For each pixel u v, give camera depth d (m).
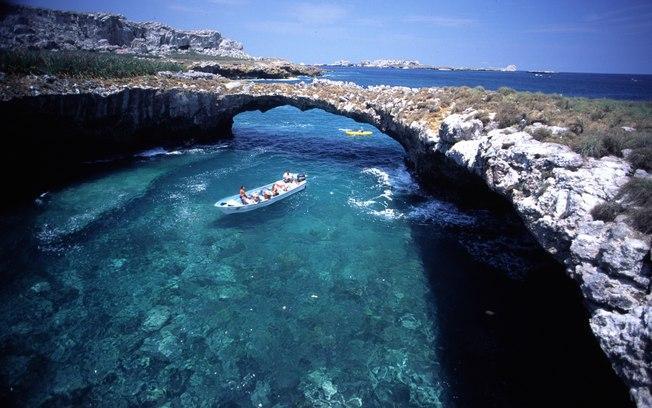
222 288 19.77
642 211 11.13
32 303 18.12
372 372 14.73
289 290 19.72
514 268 21.77
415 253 23.39
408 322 17.48
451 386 14.11
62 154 35.88
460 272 21.41
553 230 13.89
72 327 16.75
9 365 14.70
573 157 15.14
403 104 35.91
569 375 14.52
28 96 31.42
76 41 121.62
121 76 42.97
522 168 17.06
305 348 15.91
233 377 14.44
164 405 13.28
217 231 25.56
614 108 24.73
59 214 26.78
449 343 16.20
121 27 142.50
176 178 34.81
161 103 41.19
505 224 27.20
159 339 16.20
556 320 17.61
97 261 21.61
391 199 31.62
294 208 29.47
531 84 161.50
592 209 12.74
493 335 16.66
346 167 40.09
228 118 48.56
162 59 106.62
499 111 23.95
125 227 25.48
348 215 28.50
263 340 16.30
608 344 10.00
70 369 14.62
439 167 29.69
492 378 14.45
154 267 21.34
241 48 194.25
